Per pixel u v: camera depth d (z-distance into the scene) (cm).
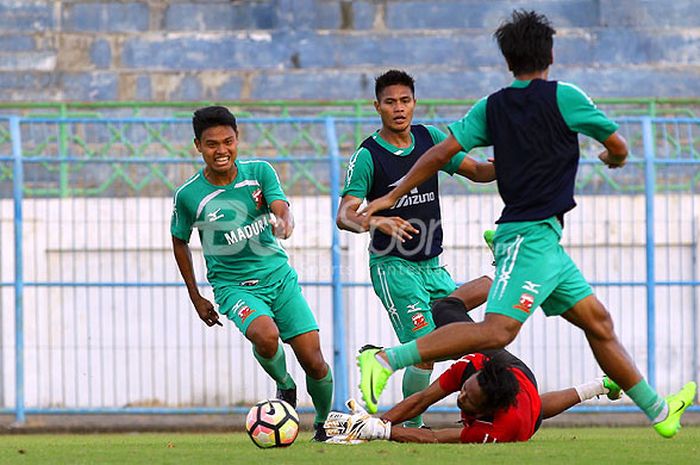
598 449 1861
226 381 3725
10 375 3694
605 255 3712
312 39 4984
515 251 1639
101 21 5053
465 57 4969
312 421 3512
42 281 3703
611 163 1716
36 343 3703
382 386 1642
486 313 1648
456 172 2261
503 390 1978
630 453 1783
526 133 1638
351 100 4588
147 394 3712
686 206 3797
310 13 5066
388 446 1938
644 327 3712
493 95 1678
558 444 1969
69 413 3562
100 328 3700
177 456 1775
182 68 4950
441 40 4975
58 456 1822
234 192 2153
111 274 3738
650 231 3606
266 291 2169
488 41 4984
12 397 3694
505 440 2012
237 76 4859
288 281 2192
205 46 4966
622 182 4212
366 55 4975
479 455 1727
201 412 3578
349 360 3662
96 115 4572
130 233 3734
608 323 1714
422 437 2038
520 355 3725
